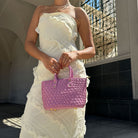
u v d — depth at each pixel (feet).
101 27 23.99
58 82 3.16
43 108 3.39
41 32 3.85
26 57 39.52
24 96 38.65
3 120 17.04
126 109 16.42
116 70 18.80
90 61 24.61
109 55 22.80
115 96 18.62
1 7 33.22
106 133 11.29
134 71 16.69
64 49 3.63
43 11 4.07
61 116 3.41
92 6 24.98
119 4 19.06
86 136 10.53
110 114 18.28
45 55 3.55
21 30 35.78
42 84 3.28
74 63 3.66
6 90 46.88
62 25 3.71
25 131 3.33
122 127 13.30
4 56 48.03
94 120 16.63
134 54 16.87
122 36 18.44
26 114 3.51
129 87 17.15
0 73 47.39
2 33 42.65
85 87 3.22
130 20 17.57
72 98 3.04
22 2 31.12
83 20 4.14
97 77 21.43
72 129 3.47
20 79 41.34
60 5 4.09
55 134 3.29
